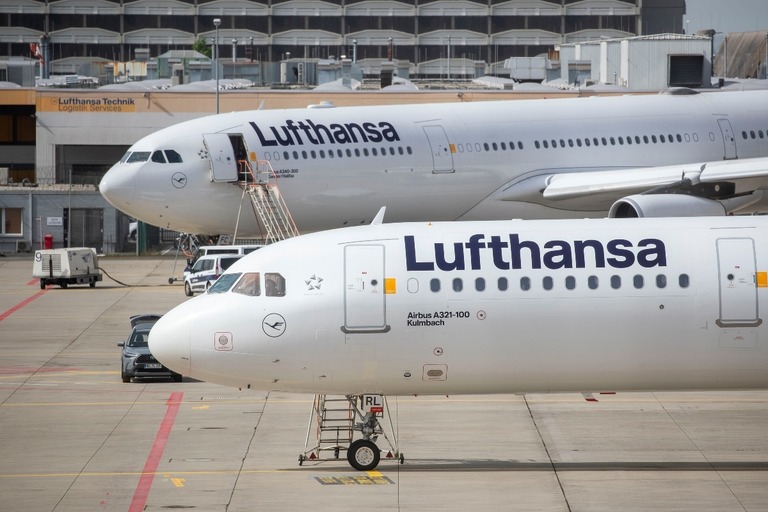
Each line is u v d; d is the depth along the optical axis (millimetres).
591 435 95562
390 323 83500
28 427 100438
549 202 178375
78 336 152500
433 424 100062
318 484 81188
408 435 96125
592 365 85062
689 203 147375
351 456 84438
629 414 103375
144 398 112875
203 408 107812
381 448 91875
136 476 83938
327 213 169125
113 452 91312
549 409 105625
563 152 178625
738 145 186625
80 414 105688
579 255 85500
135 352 120875
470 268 84562
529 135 178000
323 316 83500
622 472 83812
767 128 188500
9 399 112938
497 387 86062
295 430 98250
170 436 96500
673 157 183375
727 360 85625
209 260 188375
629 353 85000
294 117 170500
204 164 167375
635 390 87438
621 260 85500
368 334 83500
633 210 152500
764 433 95750
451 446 92312
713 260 85688
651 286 84938
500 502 76375
